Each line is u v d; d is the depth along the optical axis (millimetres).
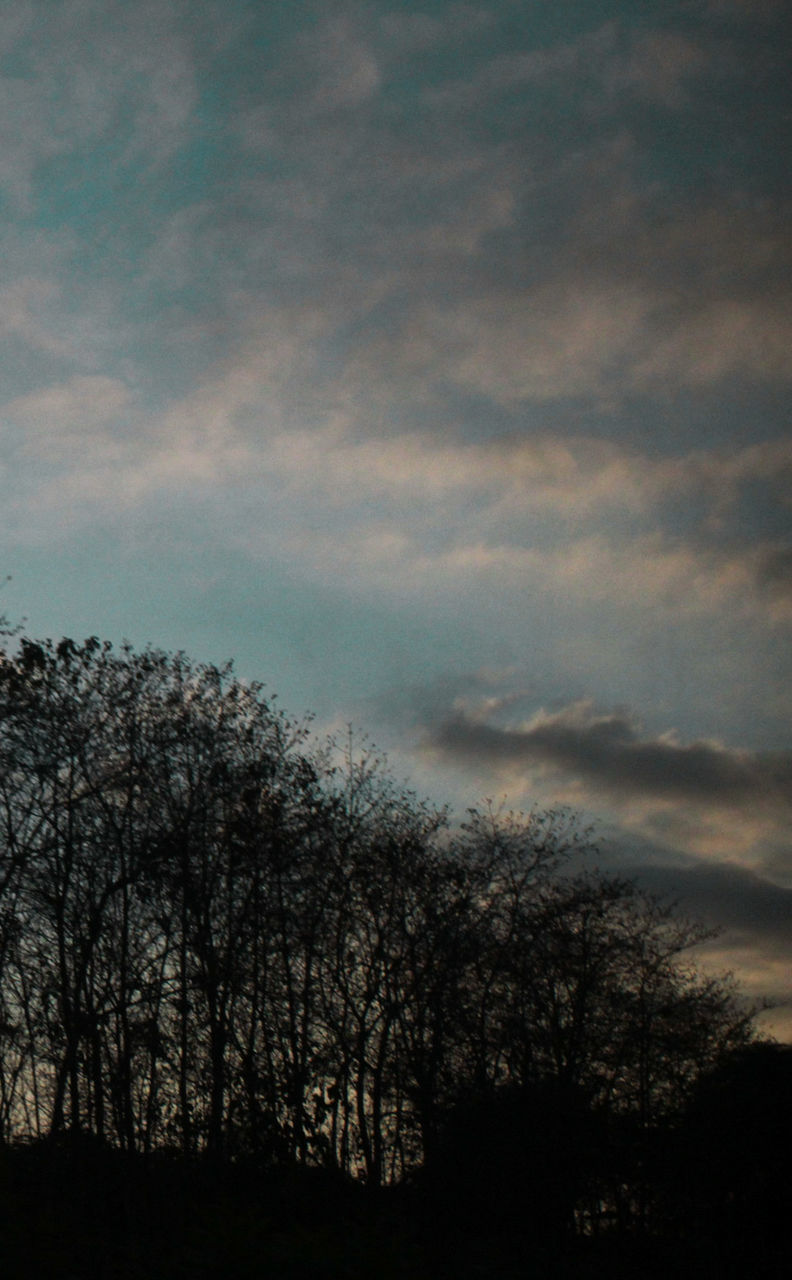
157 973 38469
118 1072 34625
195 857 38625
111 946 37875
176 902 38062
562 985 41781
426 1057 40938
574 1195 35562
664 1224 34219
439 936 41656
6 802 38438
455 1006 40688
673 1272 32750
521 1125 36344
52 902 37156
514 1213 35000
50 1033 34969
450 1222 33688
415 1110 39375
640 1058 40188
